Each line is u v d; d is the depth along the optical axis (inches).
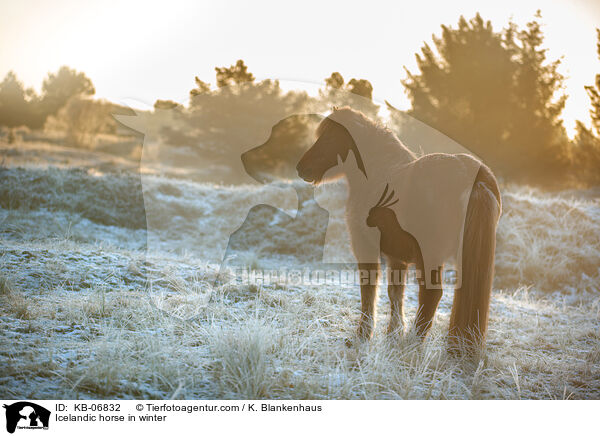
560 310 266.5
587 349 189.6
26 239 321.1
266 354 149.8
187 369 140.0
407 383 133.8
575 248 354.3
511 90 749.9
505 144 721.6
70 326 170.1
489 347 178.1
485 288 135.3
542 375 156.8
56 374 132.2
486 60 749.9
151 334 164.4
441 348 151.9
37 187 437.7
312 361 151.8
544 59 776.9
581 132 813.9
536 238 365.4
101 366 132.3
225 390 129.8
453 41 759.1
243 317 189.0
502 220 382.9
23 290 205.6
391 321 171.5
